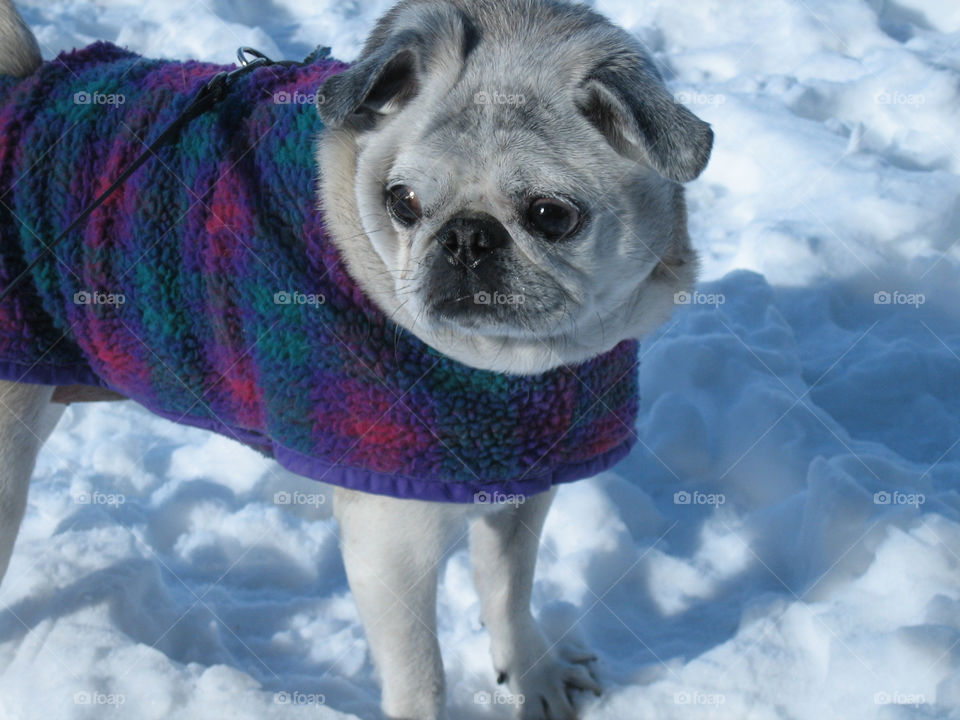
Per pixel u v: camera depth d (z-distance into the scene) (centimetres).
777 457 91
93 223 67
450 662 78
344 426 64
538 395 65
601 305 64
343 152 65
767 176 124
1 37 72
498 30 64
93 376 72
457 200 61
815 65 145
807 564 82
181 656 77
